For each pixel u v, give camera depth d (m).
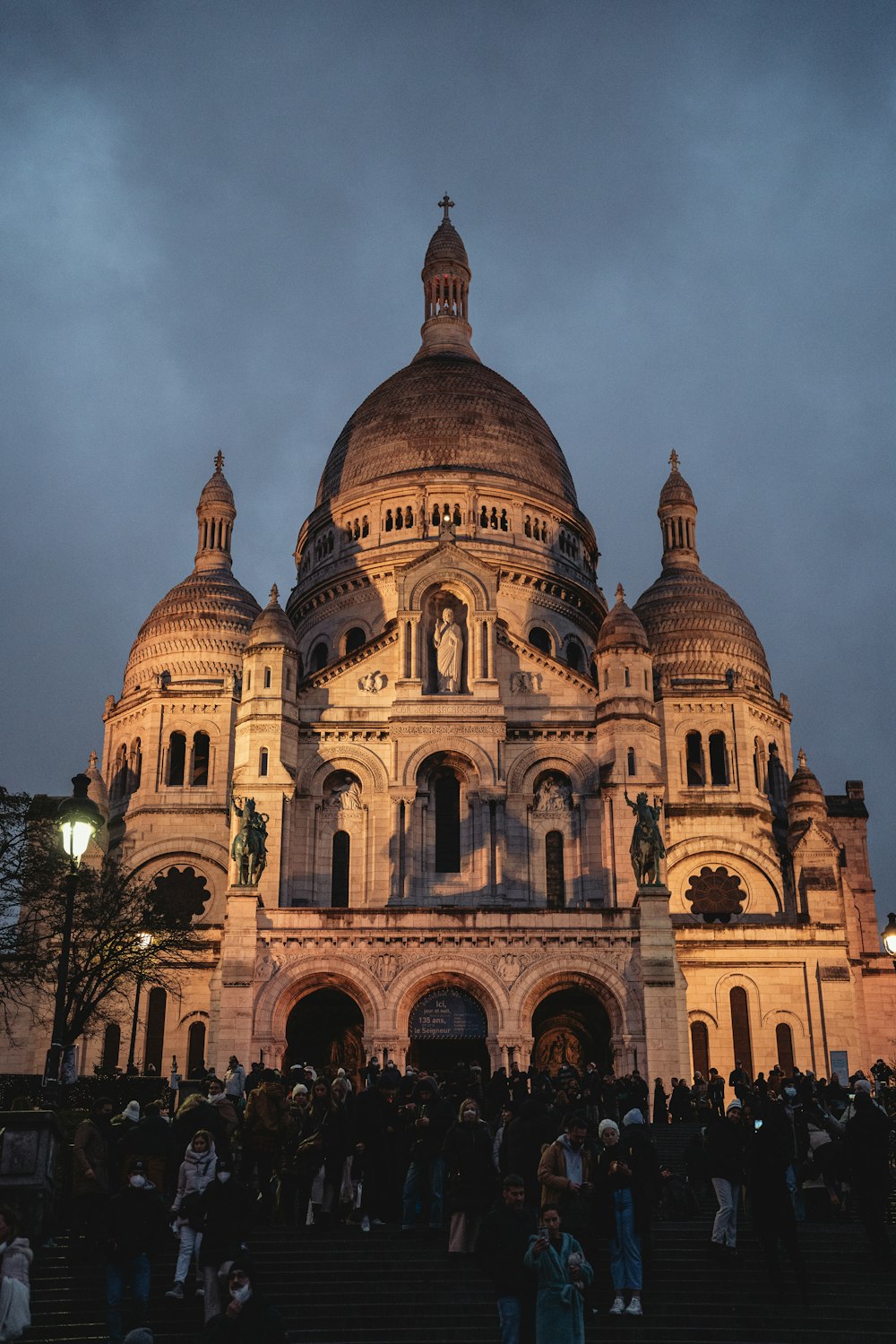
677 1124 58.88
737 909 91.50
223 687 95.19
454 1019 69.94
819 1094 43.72
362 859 77.00
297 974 69.38
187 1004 82.62
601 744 78.31
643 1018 68.81
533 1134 32.97
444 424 100.94
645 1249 31.48
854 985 90.69
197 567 107.06
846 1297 32.06
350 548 97.88
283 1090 38.22
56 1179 35.78
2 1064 81.06
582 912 70.44
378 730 78.75
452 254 116.69
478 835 76.44
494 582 80.69
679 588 102.62
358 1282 32.16
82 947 69.56
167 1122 32.50
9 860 59.28
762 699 97.56
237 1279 23.86
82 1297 31.16
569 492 104.00
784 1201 31.78
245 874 71.25
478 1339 29.88
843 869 97.06
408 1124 36.47
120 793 95.81
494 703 78.44
